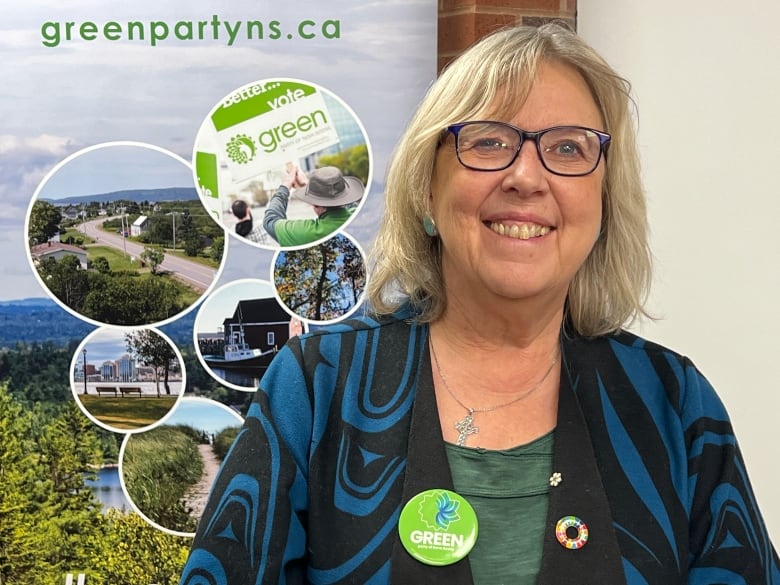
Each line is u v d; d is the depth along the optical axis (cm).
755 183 256
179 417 245
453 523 126
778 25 250
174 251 243
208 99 241
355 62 244
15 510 240
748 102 256
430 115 137
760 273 257
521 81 132
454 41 279
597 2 283
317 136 244
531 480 132
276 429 133
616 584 126
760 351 258
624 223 145
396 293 148
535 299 135
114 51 238
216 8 240
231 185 243
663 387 141
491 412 138
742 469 139
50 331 241
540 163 131
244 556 125
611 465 133
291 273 246
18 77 237
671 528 131
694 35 264
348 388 136
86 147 239
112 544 243
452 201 134
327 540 129
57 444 241
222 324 245
